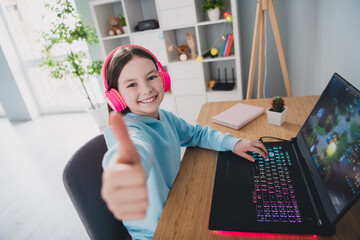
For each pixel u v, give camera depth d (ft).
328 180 1.97
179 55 8.73
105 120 9.91
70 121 11.48
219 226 1.97
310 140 2.56
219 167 2.71
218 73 8.89
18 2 10.96
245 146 2.81
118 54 2.39
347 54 3.59
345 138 1.94
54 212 5.80
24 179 7.29
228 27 8.28
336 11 4.06
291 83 7.62
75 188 2.38
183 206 2.28
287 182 2.31
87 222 2.44
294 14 6.67
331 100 2.41
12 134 10.91
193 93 8.54
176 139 3.16
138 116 2.63
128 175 0.97
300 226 1.86
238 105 4.12
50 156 8.48
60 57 11.39
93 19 8.59
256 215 2.01
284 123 3.47
